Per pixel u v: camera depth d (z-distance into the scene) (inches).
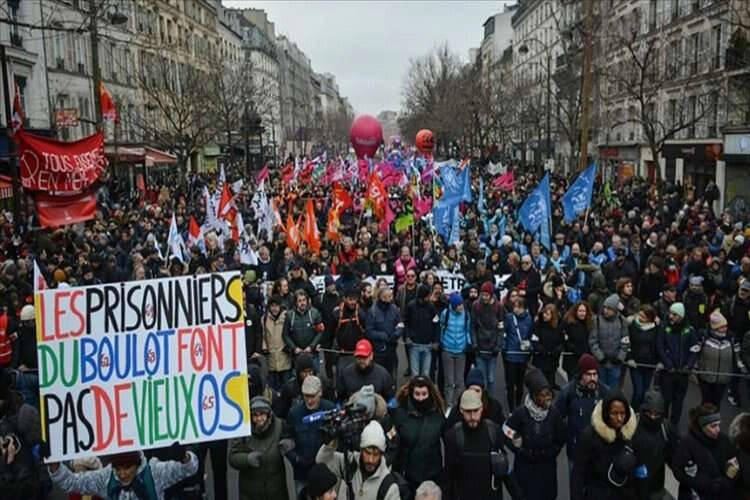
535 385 248.5
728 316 436.5
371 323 406.9
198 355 214.7
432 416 251.9
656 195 1090.1
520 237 708.7
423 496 196.4
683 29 1489.9
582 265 537.6
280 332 399.2
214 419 215.0
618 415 224.7
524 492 254.1
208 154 2544.3
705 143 1382.9
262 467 244.8
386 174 1189.7
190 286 214.1
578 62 1667.1
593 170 699.4
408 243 685.9
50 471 208.5
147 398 212.2
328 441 228.7
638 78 1440.7
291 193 1095.6
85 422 209.2
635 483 229.8
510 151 3208.7
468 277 529.7
